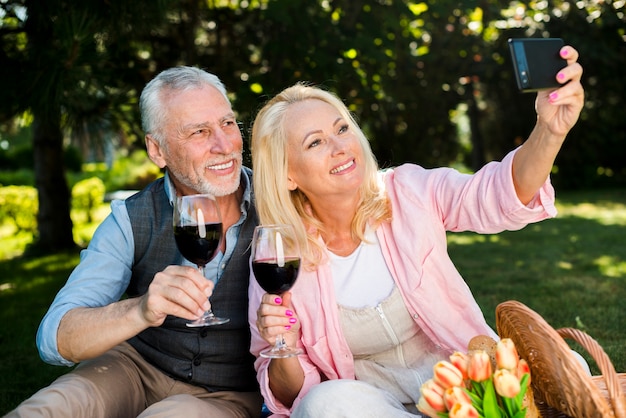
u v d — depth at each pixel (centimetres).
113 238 269
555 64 185
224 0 875
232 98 676
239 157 266
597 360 170
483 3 905
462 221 237
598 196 1573
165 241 270
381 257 246
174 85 263
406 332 243
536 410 192
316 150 240
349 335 242
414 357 245
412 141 1296
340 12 714
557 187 1814
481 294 582
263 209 252
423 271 239
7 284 779
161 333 264
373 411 210
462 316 241
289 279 216
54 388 234
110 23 496
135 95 721
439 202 243
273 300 221
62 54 479
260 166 250
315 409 212
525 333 190
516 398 173
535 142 205
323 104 246
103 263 263
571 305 519
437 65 970
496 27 980
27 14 502
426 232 240
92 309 229
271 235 213
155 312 212
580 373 169
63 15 465
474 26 927
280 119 245
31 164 2531
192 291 208
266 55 695
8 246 1190
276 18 639
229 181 262
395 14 712
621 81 1500
